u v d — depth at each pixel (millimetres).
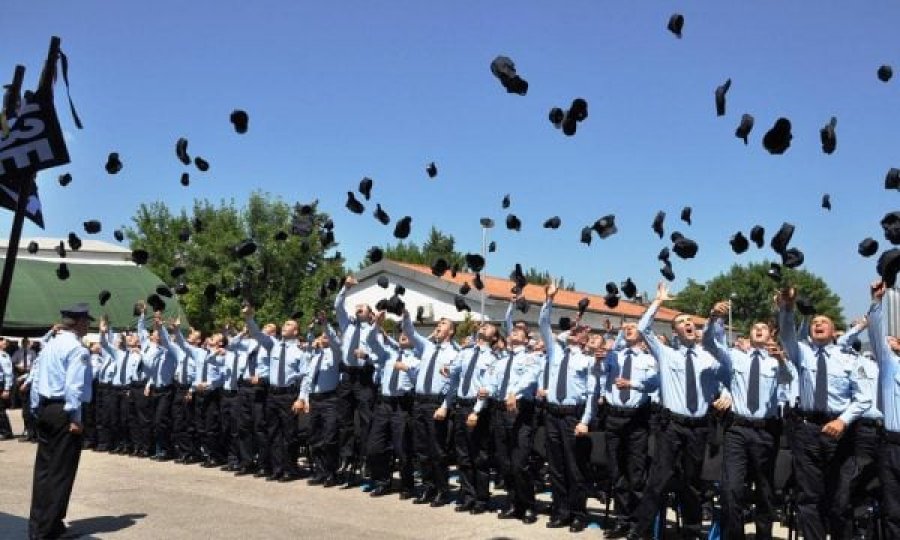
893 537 6211
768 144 5734
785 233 6418
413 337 10000
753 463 7141
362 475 11586
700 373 7406
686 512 7738
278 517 8656
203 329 28812
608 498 8375
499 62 6332
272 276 30688
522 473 8656
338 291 11062
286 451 11211
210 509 9086
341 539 7660
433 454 9438
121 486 10672
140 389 13758
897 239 5711
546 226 8789
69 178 8484
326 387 10805
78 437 7680
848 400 7008
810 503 7066
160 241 31453
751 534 8523
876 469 6824
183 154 8789
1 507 9117
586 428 8062
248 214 33500
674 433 7438
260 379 11438
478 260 9188
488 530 8156
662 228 7918
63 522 8008
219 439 12531
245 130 8430
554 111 6688
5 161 7109
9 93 7109
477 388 9164
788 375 7094
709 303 38219
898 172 6000
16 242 7215
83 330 7934
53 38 7188
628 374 8555
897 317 8039
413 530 8102
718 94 6082
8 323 21859
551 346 8688
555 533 8094
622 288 8477
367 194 9031
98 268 25156
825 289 51344
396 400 10016
